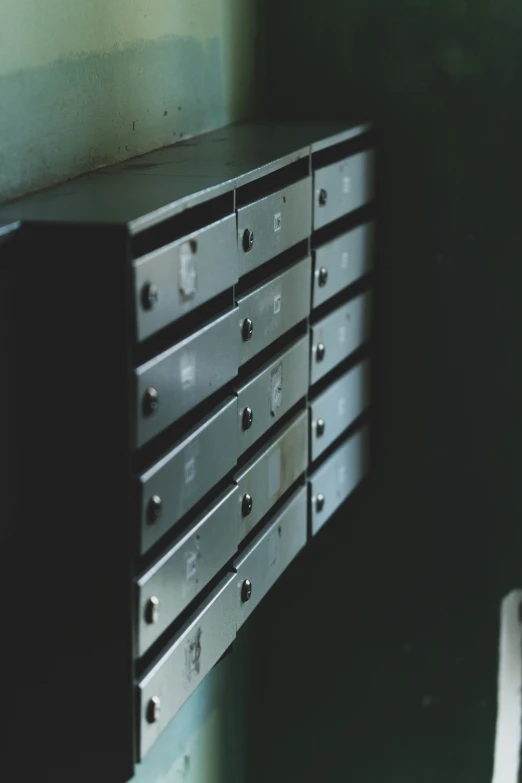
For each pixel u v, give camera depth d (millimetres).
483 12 2516
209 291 1644
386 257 2705
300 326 2197
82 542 1505
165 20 2152
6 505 1467
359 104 2635
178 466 1586
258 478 1969
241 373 1900
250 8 2562
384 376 2785
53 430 1477
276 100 2695
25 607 1546
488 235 2637
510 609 2873
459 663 2922
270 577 2102
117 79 1976
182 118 2264
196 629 1722
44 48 1731
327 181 2250
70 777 1599
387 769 3033
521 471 2770
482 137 2584
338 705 3027
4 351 1418
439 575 2883
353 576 2938
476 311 2695
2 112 1630
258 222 1855
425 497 2844
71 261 1420
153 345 1572
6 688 1583
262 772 3076
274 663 3047
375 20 2580
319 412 2338
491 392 2738
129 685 1538
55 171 1776
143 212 1470
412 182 2643
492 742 2943
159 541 1627
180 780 2518
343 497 2609
